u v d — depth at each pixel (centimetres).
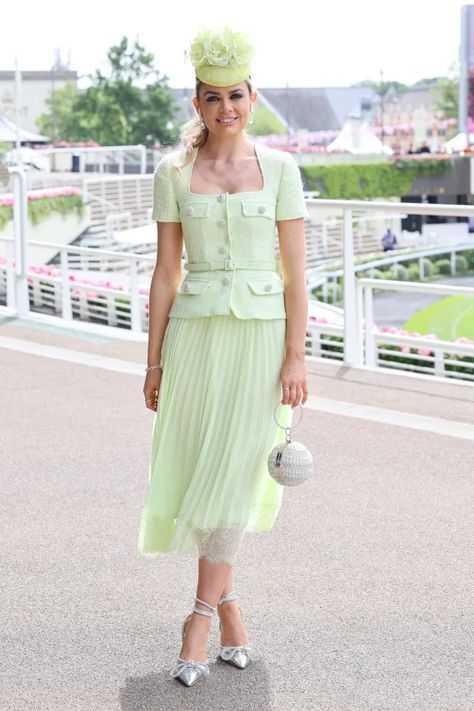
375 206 765
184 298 365
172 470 372
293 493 541
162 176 367
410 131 7375
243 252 361
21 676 367
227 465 363
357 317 805
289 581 439
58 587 436
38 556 468
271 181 362
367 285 799
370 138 6512
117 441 634
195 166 365
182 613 413
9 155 5106
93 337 922
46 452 614
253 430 365
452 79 7388
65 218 3609
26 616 411
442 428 646
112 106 8056
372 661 374
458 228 4962
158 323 375
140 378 784
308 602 420
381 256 3419
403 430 644
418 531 491
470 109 6412
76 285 1496
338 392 732
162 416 371
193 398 366
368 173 6438
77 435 646
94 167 5034
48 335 931
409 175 6425
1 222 3438
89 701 351
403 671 367
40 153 5062
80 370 808
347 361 804
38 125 8044
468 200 6462
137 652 383
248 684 361
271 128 7288
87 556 467
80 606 419
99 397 732
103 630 399
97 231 3709
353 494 539
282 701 350
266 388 365
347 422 662
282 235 367
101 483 562
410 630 396
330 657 377
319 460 592
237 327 362
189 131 367
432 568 450
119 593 430
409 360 1336
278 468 362
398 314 2858
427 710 343
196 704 349
